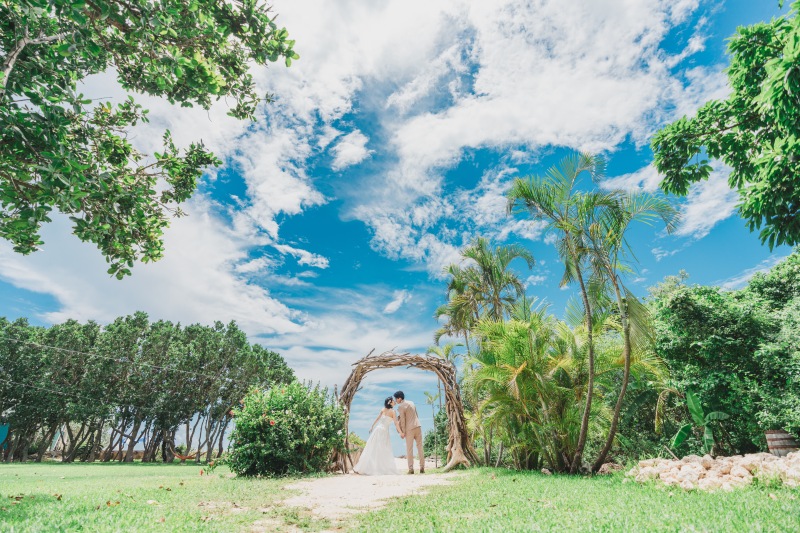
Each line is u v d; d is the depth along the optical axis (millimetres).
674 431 11969
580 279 9555
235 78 7219
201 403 37969
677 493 5809
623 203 9305
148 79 6867
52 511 4352
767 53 8180
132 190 6676
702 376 10656
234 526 4164
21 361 31828
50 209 5379
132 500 5461
